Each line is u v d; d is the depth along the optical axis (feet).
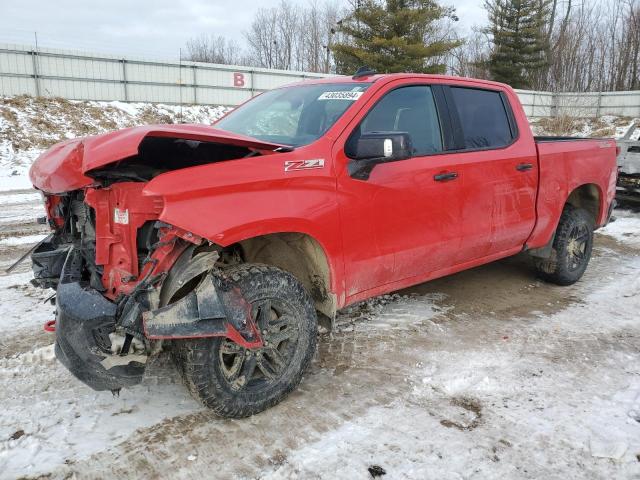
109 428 9.41
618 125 109.70
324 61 177.68
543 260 17.56
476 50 172.04
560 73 154.71
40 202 35.94
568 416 9.90
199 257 8.86
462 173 13.43
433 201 12.73
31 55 80.89
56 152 10.07
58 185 9.07
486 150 14.39
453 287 17.53
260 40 184.65
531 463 8.57
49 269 10.99
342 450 8.87
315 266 11.07
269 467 8.46
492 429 9.48
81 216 10.58
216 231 8.77
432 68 107.76
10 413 9.78
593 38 157.79
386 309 15.38
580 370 11.74
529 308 15.66
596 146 18.28
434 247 13.03
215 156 10.59
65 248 11.14
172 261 8.83
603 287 17.71
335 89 12.80
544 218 16.22
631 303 16.15
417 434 9.32
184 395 10.55
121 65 89.35
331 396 10.58
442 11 108.37
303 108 12.59
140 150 10.20
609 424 9.64
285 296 9.95
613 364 12.05
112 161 8.37
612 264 20.65
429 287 17.48
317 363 12.00
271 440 9.14
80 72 85.71
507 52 142.10
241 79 101.65
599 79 155.74
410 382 11.16
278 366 10.00
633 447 8.96
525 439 9.20
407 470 8.38
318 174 10.48
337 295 11.14
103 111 83.46
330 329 11.39
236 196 9.27
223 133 9.80
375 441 9.11
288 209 9.86
